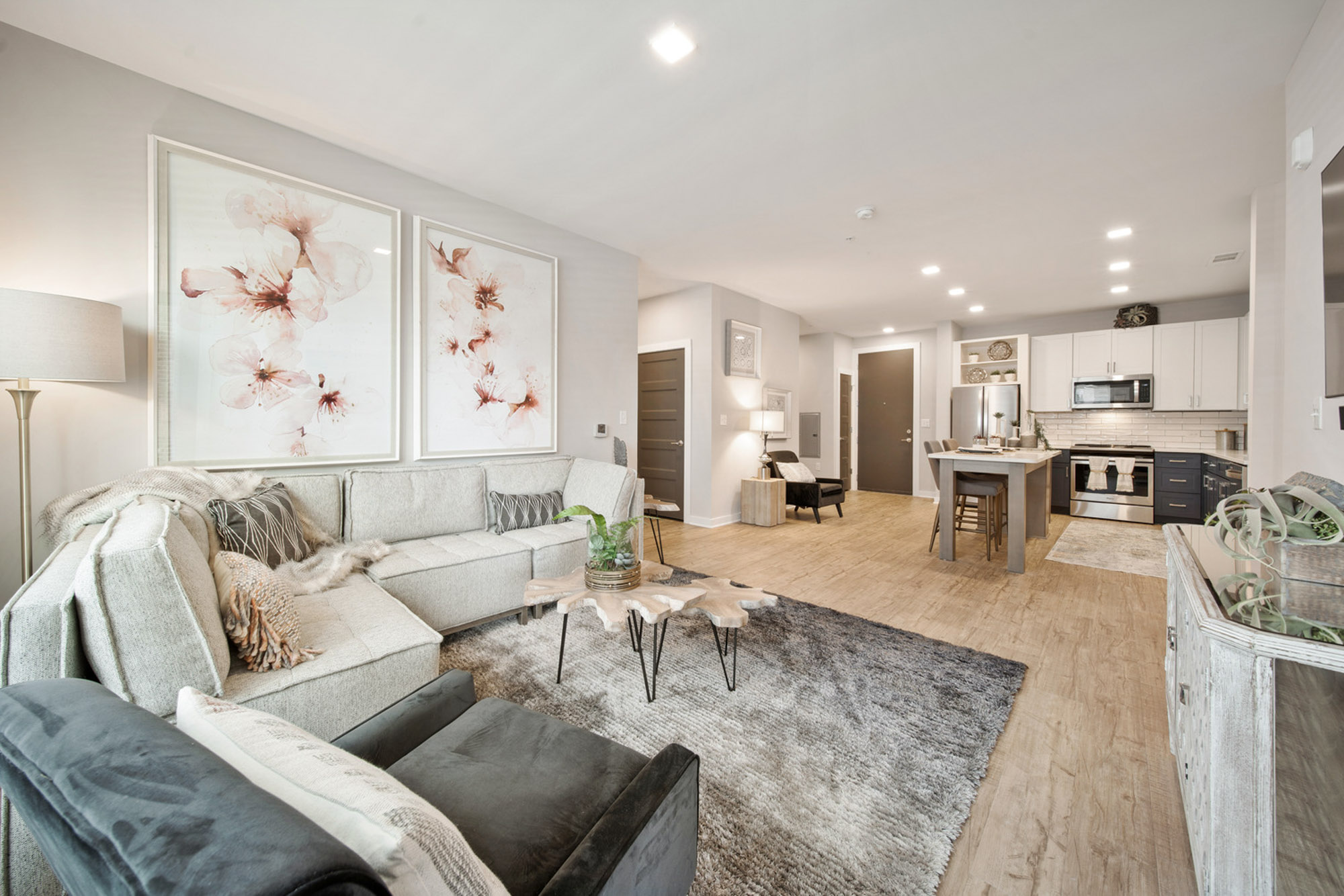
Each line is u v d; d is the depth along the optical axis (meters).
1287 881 0.83
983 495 3.99
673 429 5.61
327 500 2.51
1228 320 5.12
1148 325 5.61
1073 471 5.78
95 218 2.01
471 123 2.40
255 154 2.37
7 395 1.87
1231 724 0.87
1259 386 2.71
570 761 1.04
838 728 1.77
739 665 2.23
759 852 1.26
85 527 1.64
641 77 2.07
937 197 3.12
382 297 2.79
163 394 2.15
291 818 0.40
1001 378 6.54
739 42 1.86
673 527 5.29
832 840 1.30
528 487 3.27
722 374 5.38
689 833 0.95
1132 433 5.96
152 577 1.20
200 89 2.18
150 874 0.35
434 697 1.17
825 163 2.73
